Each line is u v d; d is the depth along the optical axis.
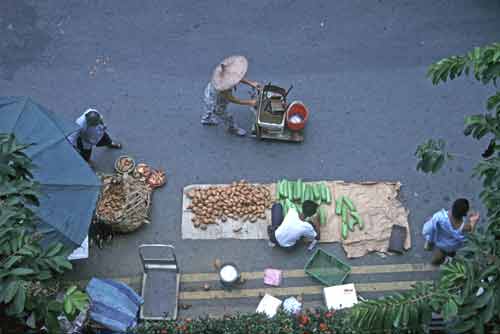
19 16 10.61
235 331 7.18
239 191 8.96
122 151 9.55
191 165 9.42
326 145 9.56
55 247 5.25
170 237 8.86
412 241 8.78
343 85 10.09
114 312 7.67
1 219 5.01
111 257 8.70
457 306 4.54
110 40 10.48
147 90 10.07
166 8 10.76
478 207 9.01
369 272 8.58
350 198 9.01
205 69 10.26
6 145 5.60
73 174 7.53
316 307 8.24
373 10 10.70
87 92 10.05
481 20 10.58
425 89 10.01
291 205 8.80
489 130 5.45
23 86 10.08
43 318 5.22
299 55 10.34
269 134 9.48
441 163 5.68
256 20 10.64
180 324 7.36
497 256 4.84
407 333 5.07
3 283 4.76
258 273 8.59
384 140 9.59
